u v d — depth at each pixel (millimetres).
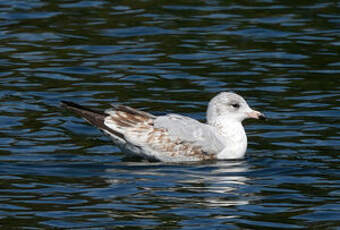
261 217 11578
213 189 12930
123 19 24359
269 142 15797
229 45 22203
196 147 14867
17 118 16875
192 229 11078
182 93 18672
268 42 22484
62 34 22969
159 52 21625
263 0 26594
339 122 16719
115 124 14891
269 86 19156
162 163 14695
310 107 17734
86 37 22766
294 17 24672
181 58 21172
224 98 15336
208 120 15547
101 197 12422
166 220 11422
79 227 11125
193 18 24578
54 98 18281
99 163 14438
